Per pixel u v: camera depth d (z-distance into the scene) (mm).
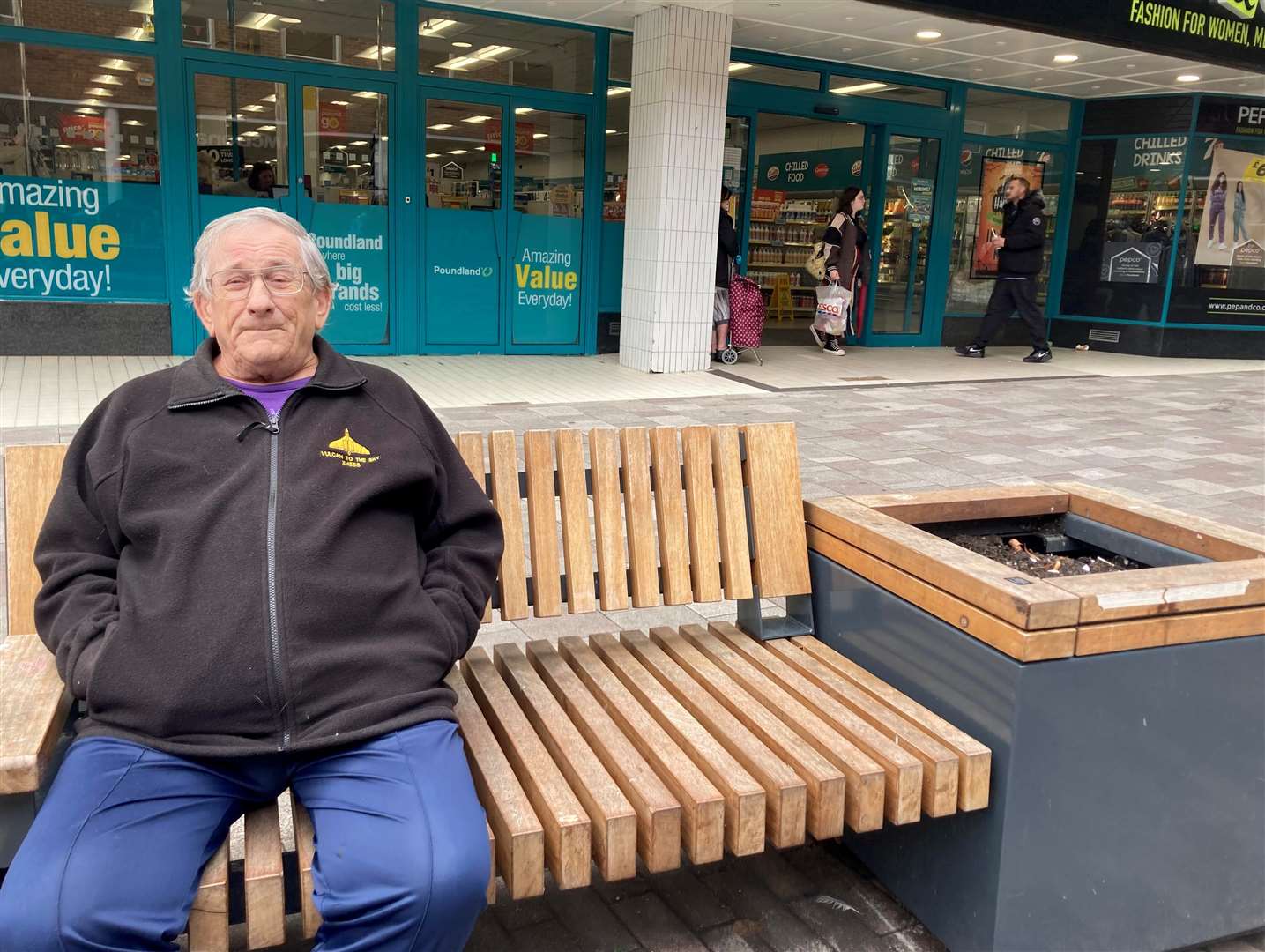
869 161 13086
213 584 1843
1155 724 2146
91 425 2029
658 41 9883
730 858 2602
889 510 2713
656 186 10102
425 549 2207
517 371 10141
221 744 1798
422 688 1933
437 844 1700
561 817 1858
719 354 11164
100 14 9109
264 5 9594
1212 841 2268
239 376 2119
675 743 2199
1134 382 11188
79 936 1546
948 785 2064
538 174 11039
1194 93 12781
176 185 9656
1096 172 13844
